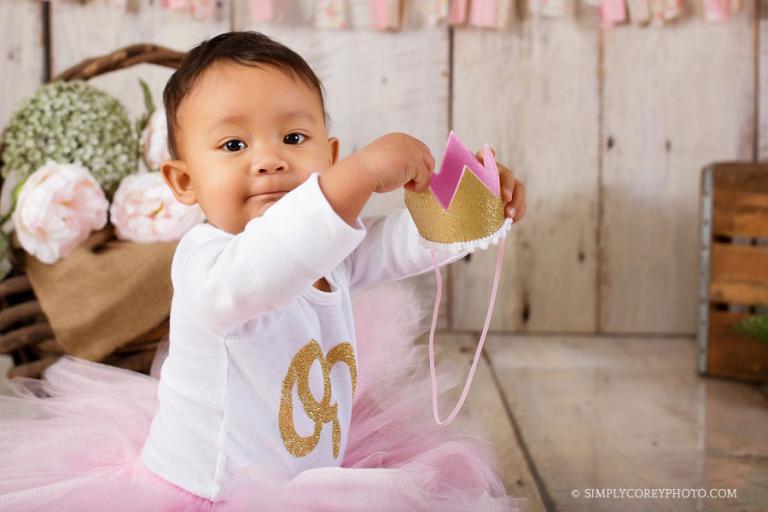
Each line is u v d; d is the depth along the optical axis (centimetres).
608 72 182
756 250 152
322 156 82
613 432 125
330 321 84
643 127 183
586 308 189
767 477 106
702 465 111
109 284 122
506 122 183
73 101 135
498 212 76
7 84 175
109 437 90
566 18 181
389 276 94
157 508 76
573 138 184
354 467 88
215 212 80
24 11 174
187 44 177
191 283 73
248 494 73
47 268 126
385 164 68
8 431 89
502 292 188
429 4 179
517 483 104
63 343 122
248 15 177
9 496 76
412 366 103
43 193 122
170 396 81
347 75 180
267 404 78
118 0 174
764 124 181
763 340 144
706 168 156
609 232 186
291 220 67
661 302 188
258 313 71
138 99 177
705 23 180
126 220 129
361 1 178
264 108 78
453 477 85
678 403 140
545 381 153
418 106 182
